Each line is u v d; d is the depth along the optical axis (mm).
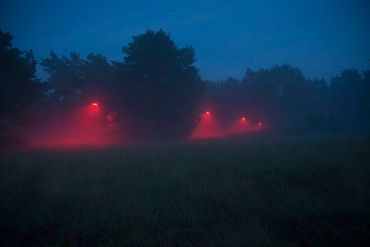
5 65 24109
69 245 4684
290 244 4102
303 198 5844
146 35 38094
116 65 39406
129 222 5098
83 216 5559
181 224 5043
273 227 4891
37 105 59125
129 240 4527
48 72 59188
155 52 36562
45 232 5188
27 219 5469
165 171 10016
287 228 4879
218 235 4547
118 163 12023
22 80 25469
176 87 38062
